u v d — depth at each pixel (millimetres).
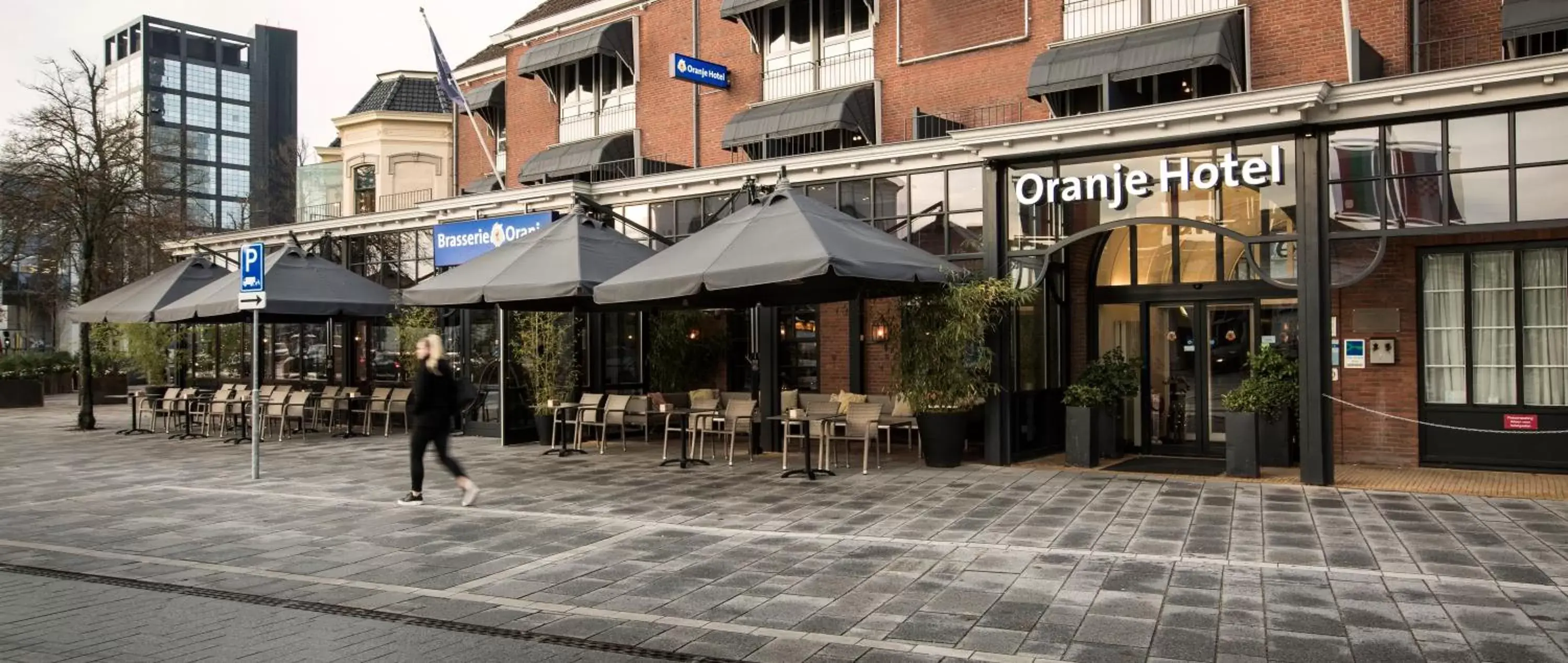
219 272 19109
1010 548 7730
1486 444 11680
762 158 17391
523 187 21734
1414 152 10484
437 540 8359
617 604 6305
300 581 6980
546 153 21016
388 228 20422
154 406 19203
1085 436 12320
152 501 10555
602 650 5371
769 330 14430
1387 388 12227
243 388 18531
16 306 45406
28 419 22688
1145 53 12984
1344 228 10797
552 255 12828
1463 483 10641
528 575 7094
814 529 8633
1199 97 12781
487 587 6785
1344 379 12492
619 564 7422
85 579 7121
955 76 15641
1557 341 11445
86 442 17062
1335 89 10383
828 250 10180
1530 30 10602
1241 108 10750
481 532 8695
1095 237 14281
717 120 18500
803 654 5266
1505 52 11445
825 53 17172
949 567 7148
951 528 8578
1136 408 14062
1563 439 11281
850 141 16969
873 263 10547
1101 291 14375
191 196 28312
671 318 17469
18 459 14523
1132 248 14148
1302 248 10742
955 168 13789
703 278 10617
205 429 17953
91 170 20359
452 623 5918
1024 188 12570
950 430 12430
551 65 20406
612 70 20531
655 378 17562
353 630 5781
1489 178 10234
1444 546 7594
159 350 22016
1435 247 12016
